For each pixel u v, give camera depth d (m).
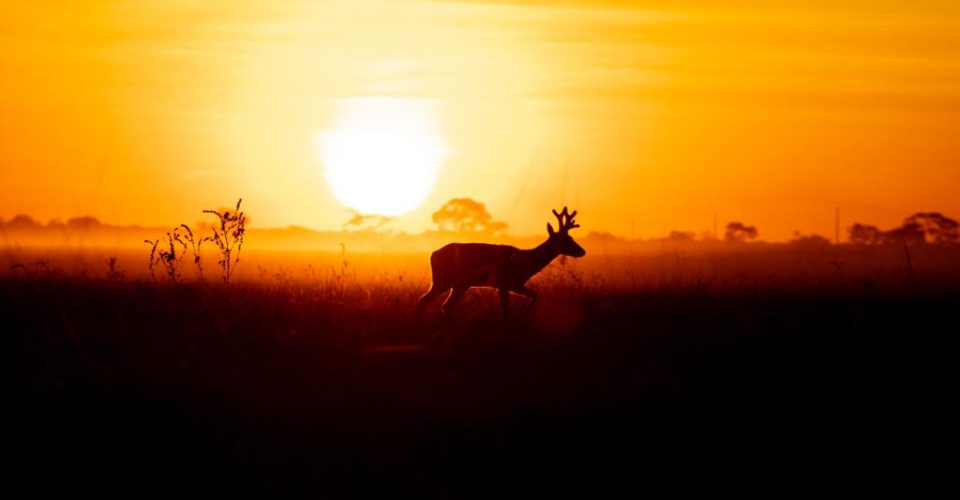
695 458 40.81
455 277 77.12
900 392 51.31
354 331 64.06
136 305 67.44
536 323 72.00
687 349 60.53
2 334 58.22
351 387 48.72
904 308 81.06
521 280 78.81
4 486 36.44
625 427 43.81
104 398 45.25
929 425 45.84
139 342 56.44
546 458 40.16
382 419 44.00
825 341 63.44
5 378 48.69
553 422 44.12
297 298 74.94
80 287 74.38
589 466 39.56
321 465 38.84
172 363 51.59
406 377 51.69
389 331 65.62
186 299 69.75
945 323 73.12
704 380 52.25
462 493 36.66
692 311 75.69
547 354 58.66
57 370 50.16
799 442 43.06
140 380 47.84
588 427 43.72
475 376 52.38
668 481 38.53
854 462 41.00
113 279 78.50
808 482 38.94
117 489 36.38
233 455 39.56
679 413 45.94
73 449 39.81
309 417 44.03
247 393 47.09
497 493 36.75
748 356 58.66
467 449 40.69
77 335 56.84
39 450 39.62
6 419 42.56
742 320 69.81
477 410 45.41
